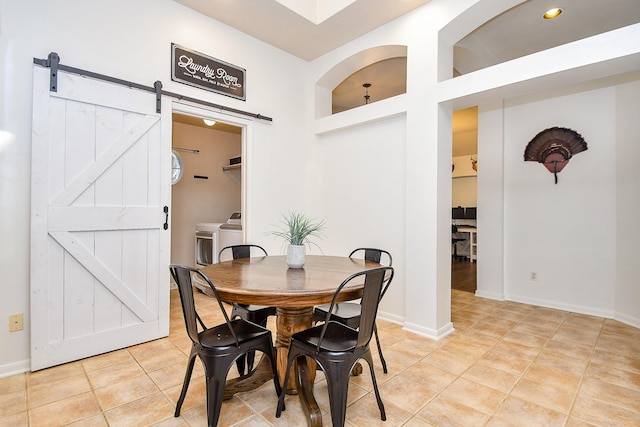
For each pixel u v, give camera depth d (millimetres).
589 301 3496
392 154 3363
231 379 2039
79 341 2342
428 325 2869
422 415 1733
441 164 2875
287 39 3545
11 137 2129
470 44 3502
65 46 2311
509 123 4070
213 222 5492
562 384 2039
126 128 2547
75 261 2326
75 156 2312
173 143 5047
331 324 1879
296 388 1930
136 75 2650
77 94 2314
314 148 4043
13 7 2129
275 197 3738
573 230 3594
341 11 3043
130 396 1895
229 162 5680
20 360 2170
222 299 1599
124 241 2553
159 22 2795
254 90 3516
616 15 3074
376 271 1560
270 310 2223
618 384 2033
